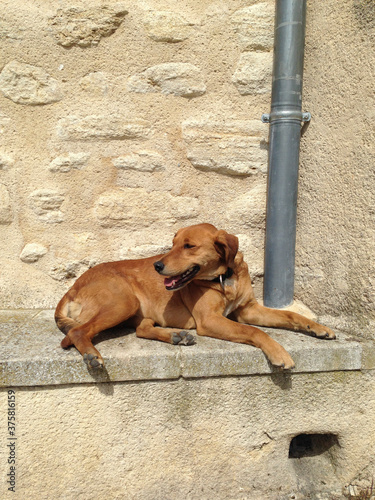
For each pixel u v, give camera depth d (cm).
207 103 117
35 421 87
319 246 111
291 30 110
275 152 114
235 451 94
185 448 92
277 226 116
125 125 116
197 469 93
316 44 110
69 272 119
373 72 95
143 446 90
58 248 118
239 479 94
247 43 115
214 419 92
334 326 106
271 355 88
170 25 113
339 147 104
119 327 106
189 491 93
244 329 94
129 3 112
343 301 104
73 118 115
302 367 92
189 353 89
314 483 98
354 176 100
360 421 97
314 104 111
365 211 98
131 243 120
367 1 95
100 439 89
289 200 115
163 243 120
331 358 93
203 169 119
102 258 120
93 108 115
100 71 114
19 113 113
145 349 90
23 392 85
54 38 112
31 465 87
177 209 120
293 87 112
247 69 116
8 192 115
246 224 121
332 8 104
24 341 93
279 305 118
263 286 122
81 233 118
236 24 115
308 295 115
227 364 90
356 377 95
